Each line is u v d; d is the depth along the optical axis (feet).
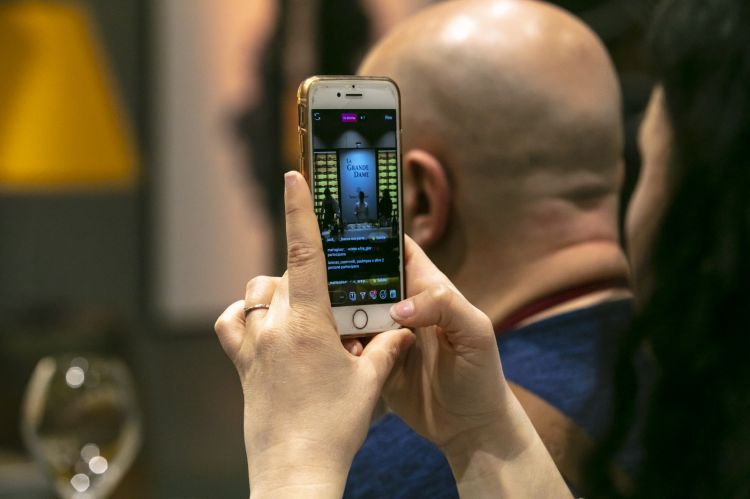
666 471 3.62
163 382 14.97
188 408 15.02
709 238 3.70
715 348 3.60
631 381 3.81
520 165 4.02
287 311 2.90
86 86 8.05
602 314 4.04
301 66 14.08
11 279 14.49
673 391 3.65
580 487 3.83
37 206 14.57
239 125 14.56
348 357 2.90
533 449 3.08
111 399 6.35
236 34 14.37
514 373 3.93
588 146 4.10
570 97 4.04
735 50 3.70
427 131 4.10
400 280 3.16
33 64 7.82
